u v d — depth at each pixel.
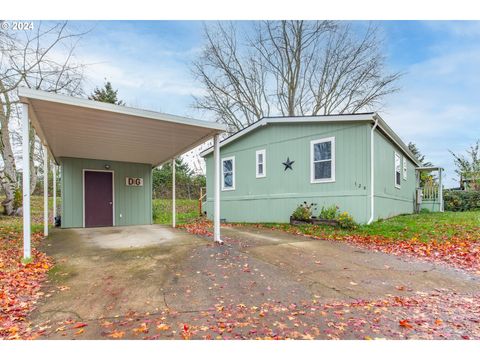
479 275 4.30
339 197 8.77
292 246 6.16
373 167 8.45
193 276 4.18
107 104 4.93
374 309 3.11
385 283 3.96
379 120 8.51
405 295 3.53
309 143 9.55
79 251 5.65
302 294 3.55
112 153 9.00
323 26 18.25
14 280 3.87
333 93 19.55
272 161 10.60
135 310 3.07
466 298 3.45
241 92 20.59
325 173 9.15
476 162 17.81
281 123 10.29
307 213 9.02
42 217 11.92
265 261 5.00
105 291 3.60
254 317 2.91
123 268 4.54
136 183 10.77
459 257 5.24
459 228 7.50
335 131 8.94
